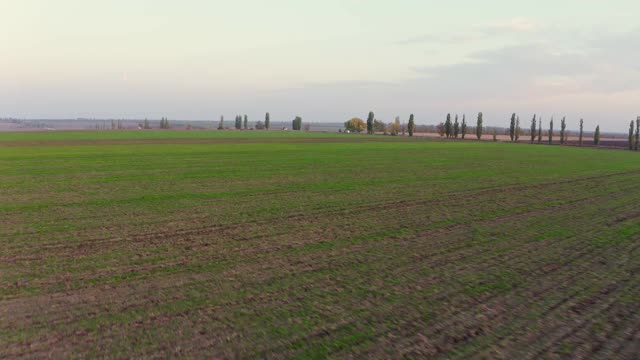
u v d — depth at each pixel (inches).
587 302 380.5
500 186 1176.2
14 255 501.4
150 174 1274.6
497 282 428.8
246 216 738.8
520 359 283.1
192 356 278.7
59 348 287.6
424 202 906.1
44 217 711.1
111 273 441.7
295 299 378.3
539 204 906.1
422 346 297.4
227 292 392.8
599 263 497.4
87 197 899.4
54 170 1341.0
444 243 581.0
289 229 650.2
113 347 289.3
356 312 352.2
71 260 484.4
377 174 1380.4
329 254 521.0
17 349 286.2
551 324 335.3
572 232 655.8
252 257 504.4
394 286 413.7
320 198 930.7
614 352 293.9
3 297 375.6
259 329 319.3
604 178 1418.6
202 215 741.3
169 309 353.4
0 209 770.8
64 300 370.0
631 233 651.5
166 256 504.1
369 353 286.5
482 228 676.1
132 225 661.3
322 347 293.4
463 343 302.7
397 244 572.7
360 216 754.2
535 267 479.8
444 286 415.5
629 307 370.3
